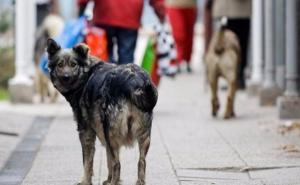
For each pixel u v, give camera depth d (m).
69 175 9.96
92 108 8.81
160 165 10.45
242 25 19.03
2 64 20.91
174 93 19.52
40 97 17.81
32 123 14.41
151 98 8.52
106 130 8.63
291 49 14.52
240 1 18.62
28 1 19.12
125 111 8.51
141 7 14.96
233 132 13.05
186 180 9.57
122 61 14.96
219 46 14.77
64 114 15.66
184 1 23.64
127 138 8.65
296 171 9.94
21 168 10.46
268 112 15.59
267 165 10.27
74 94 8.98
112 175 8.73
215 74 14.84
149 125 8.62
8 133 13.10
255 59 18.22
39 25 22.00
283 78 17.77
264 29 18.42
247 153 11.12
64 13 30.20
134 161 10.72
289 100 14.45
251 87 18.17
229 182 9.45
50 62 8.97
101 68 8.89
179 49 24.30
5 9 23.20
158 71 15.48
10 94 17.42
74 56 8.89
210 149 11.51
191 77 23.84
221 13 18.81
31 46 19.09
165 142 12.17
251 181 9.48
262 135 12.67
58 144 12.20
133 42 15.01
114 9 14.74
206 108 16.42
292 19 14.59
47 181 9.65
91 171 9.13
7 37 22.61
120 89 8.53
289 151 11.20
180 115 15.32
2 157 11.17
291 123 13.59
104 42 14.69
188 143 12.04
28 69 18.22
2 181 9.68
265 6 16.84
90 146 9.07
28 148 11.89
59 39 14.71
